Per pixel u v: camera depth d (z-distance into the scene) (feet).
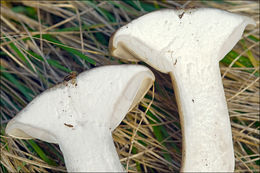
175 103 1.80
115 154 1.62
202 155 1.60
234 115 1.80
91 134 1.60
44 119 1.60
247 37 1.86
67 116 1.60
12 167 1.71
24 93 1.83
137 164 1.76
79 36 1.89
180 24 1.61
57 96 1.60
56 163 1.75
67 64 1.87
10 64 1.87
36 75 1.83
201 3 1.91
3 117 1.83
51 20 1.93
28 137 1.70
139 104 1.79
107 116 1.61
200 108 1.61
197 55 1.62
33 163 1.72
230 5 1.91
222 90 1.64
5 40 1.85
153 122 1.78
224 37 1.63
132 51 1.65
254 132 1.79
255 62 1.82
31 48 1.87
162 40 1.62
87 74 1.60
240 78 1.83
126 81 1.60
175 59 1.63
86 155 1.59
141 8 1.87
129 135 1.79
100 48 1.87
